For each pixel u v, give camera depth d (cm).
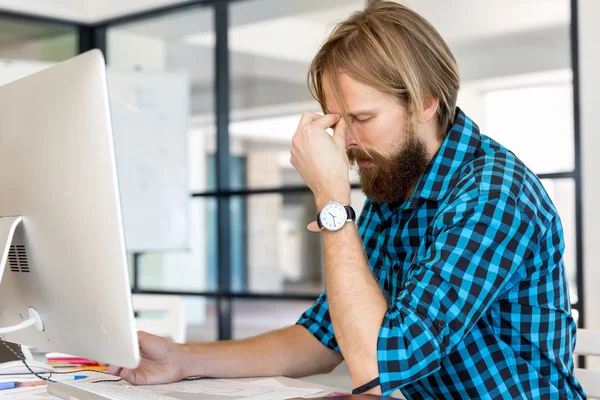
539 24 372
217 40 491
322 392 120
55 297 110
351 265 116
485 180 113
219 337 491
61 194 104
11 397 118
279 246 469
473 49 391
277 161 467
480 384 117
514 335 118
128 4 527
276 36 464
